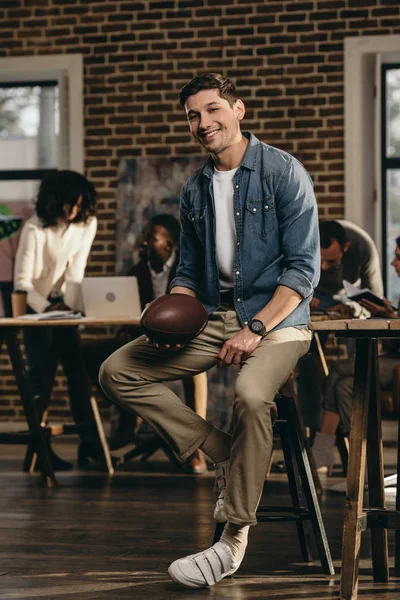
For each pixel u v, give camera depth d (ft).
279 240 11.21
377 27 25.26
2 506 15.83
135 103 26.53
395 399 16.17
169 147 26.35
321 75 25.58
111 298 18.97
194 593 10.20
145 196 26.37
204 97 11.11
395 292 26.04
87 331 26.20
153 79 26.45
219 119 11.09
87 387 20.12
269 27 25.86
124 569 11.32
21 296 19.20
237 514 10.30
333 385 18.07
